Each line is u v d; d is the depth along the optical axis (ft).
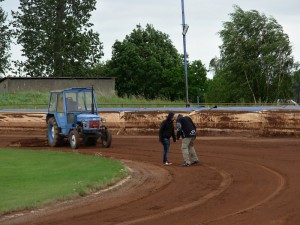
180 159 58.23
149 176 46.19
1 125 108.27
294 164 50.55
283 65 192.44
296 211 29.96
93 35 244.42
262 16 195.62
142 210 31.73
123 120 94.12
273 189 37.50
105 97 165.99
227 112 85.05
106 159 56.29
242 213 29.89
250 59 196.03
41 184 40.32
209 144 72.69
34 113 104.78
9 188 38.73
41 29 235.40
